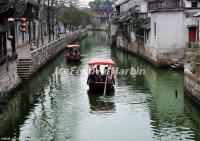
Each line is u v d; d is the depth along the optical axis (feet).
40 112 83.30
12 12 115.55
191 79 85.81
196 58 84.53
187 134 67.97
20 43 182.60
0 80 85.15
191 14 132.67
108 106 87.10
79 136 67.92
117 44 238.07
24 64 115.85
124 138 66.54
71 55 168.25
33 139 66.80
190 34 133.28
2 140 66.49
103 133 69.26
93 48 240.32
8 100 91.30
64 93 101.30
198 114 79.20
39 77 126.62
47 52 158.81
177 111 81.71
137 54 176.65
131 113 81.25
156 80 114.73
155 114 79.97
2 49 114.32
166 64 133.18
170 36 132.57
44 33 275.18
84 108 85.97
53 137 67.67
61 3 259.39
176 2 159.33
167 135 67.62
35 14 221.66
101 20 564.30
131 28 194.59
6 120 77.87
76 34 323.37
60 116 80.02
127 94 98.27
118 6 278.67
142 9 195.72
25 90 105.50
